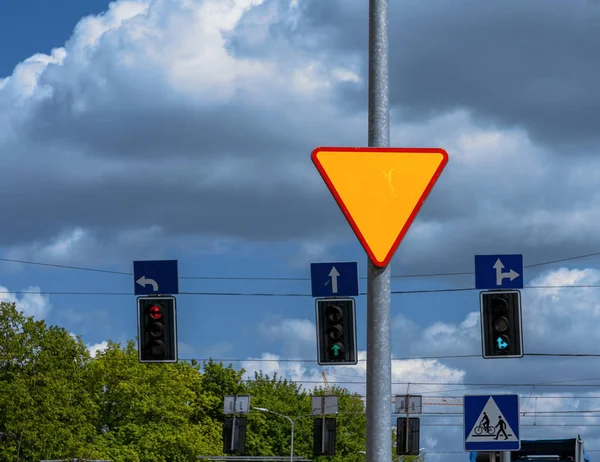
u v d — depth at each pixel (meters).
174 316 23.80
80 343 64.00
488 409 21.03
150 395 80.06
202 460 84.56
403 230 9.80
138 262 24.39
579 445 24.03
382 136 10.05
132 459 75.75
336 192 9.84
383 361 9.61
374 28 10.23
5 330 61.22
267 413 104.94
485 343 20.62
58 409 61.00
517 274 20.64
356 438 106.44
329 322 20.64
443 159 9.86
